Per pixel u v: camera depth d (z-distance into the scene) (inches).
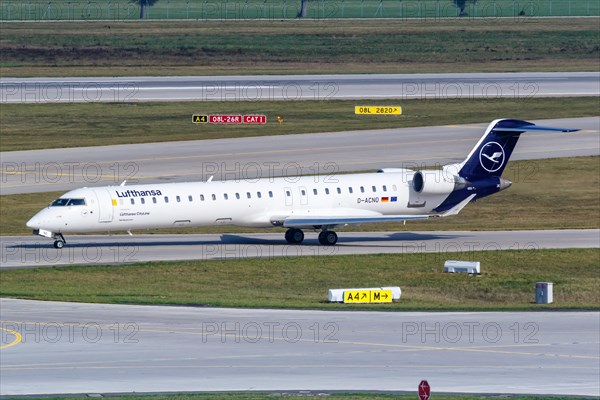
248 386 5433.1
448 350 6382.9
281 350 6348.4
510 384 5521.7
